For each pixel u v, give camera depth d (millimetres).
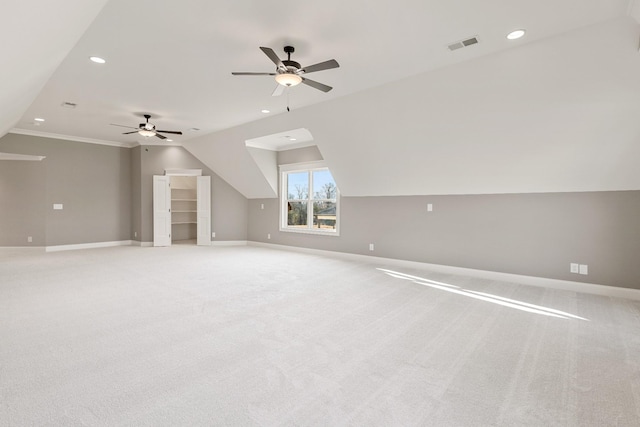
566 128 3639
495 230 4848
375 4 2578
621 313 3330
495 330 2879
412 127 4617
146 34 3045
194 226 10047
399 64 3650
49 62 3170
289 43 3219
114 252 7250
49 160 7348
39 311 3301
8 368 2180
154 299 3746
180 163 8445
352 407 1791
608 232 3982
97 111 5457
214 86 4336
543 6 2596
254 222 8672
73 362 2270
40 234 7305
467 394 1921
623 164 3680
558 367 2242
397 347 2535
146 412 1733
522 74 3395
